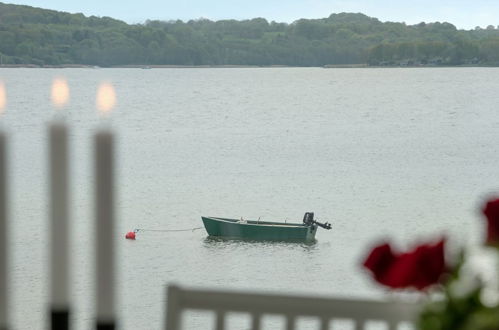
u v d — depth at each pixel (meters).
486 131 158.38
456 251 2.77
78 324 40.88
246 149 136.12
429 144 138.12
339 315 3.60
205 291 3.66
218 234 74.25
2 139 2.87
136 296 57.72
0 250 2.91
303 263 67.44
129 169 113.56
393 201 88.12
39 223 68.81
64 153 2.78
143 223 80.00
